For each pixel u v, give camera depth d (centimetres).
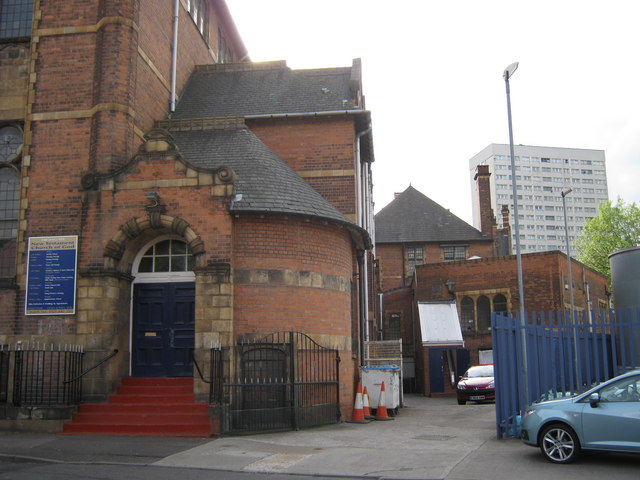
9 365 1489
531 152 16525
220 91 2177
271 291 1464
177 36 2095
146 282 1541
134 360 1513
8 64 1703
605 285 4091
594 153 16988
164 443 1166
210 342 1376
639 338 1226
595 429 881
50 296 1515
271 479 853
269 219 1491
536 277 3216
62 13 1686
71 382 1382
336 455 1019
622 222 5703
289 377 1381
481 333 3303
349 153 1939
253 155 1670
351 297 1850
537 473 836
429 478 821
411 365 3744
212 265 1409
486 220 4897
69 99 1636
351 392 1619
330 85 2197
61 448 1115
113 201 1472
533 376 1175
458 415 1792
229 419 1277
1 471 924
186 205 1445
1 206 1655
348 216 1898
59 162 1602
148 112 1797
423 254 4897
